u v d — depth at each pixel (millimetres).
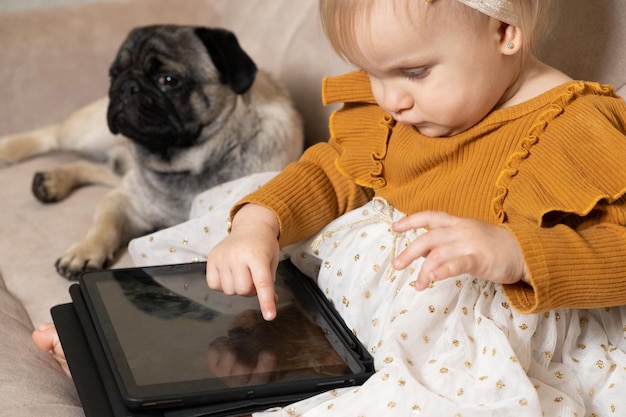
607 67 1153
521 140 991
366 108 1222
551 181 941
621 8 1148
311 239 1192
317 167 1220
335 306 1106
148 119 1585
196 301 1115
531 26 972
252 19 1918
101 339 1006
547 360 961
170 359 971
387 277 1054
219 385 916
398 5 909
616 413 952
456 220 883
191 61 1593
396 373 911
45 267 1471
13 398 1042
